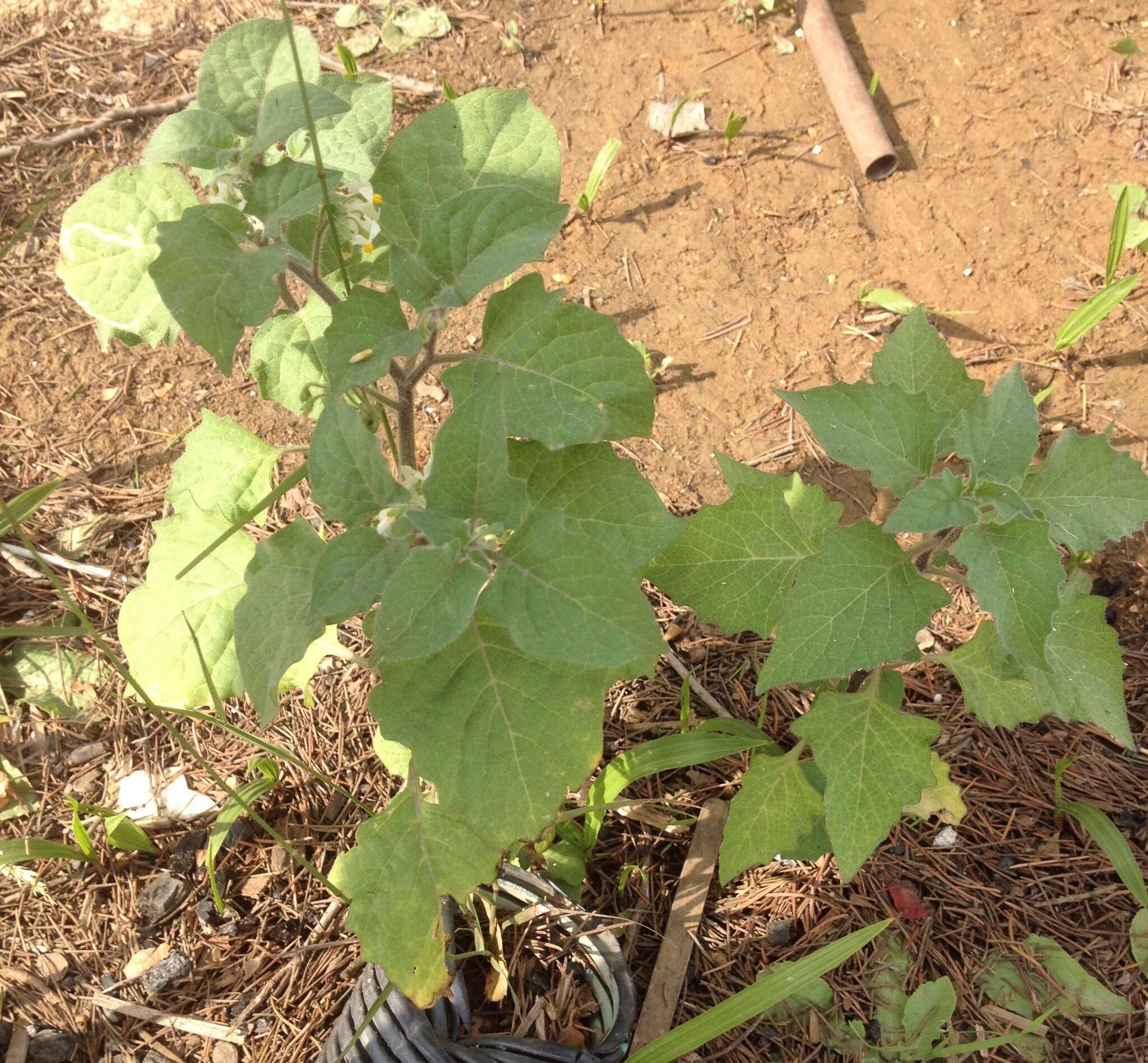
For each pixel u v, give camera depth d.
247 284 0.44
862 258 0.93
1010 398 0.52
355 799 0.66
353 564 0.44
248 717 0.74
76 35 1.04
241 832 0.69
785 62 1.04
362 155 0.53
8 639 0.76
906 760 0.55
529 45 1.05
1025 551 0.48
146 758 0.72
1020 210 0.95
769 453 0.84
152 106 0.98
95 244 0.52
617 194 0.97
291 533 0.50
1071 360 0.88
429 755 0.47
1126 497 0.52
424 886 0.52
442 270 0.45
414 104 0.99
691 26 1.07
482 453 0.43
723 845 0.61
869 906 0.67
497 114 0.49
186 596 0.59
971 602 0.78
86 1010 0.64
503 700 0.48
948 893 0.67
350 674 0.75
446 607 0.42
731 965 0.65
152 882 0.67
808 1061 0.62
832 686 0.67
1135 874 0.63
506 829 0.47
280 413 0.86
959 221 0.95
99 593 0.78
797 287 0.92
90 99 0.99
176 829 0.70
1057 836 0.69
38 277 0.91
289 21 0.41
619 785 0.62
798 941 0.66
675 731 0.73
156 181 0.52
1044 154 0.99
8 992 0.64
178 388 0.87
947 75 1.04
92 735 0.73
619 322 0.90
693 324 0.90
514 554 0.43
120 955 0.66
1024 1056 0.62
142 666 0.59
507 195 0.45
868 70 1.04
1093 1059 0.62
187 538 0.59
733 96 1.02
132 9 1.05
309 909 0.67
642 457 0.84
